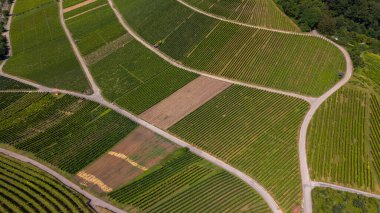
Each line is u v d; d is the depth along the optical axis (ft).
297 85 597.11
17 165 473.67
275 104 560.61
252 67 637.30
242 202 417.08
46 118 562.66
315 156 476.95
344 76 615.98
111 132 528.22
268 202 418.51
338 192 433.89
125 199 425.69
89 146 505.66
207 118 540.93
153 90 607.37
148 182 446.19
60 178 458.91
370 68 643.86
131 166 472.44
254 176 449.89
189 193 428.97
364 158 477.77
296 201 421.59
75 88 630.33
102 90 620.49
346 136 506.89
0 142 519.60
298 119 531.91
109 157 487.61
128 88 617.62
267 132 510.99
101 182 451.53
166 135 519.19
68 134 528.63
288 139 499.92
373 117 537.24
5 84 654.94
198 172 456.04
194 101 577.43
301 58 650.43
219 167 463.42
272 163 465.88
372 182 448.65
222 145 494.59
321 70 625.00
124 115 561.43
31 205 411.95
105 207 417.08
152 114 559.79
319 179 449.48
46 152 499.10
